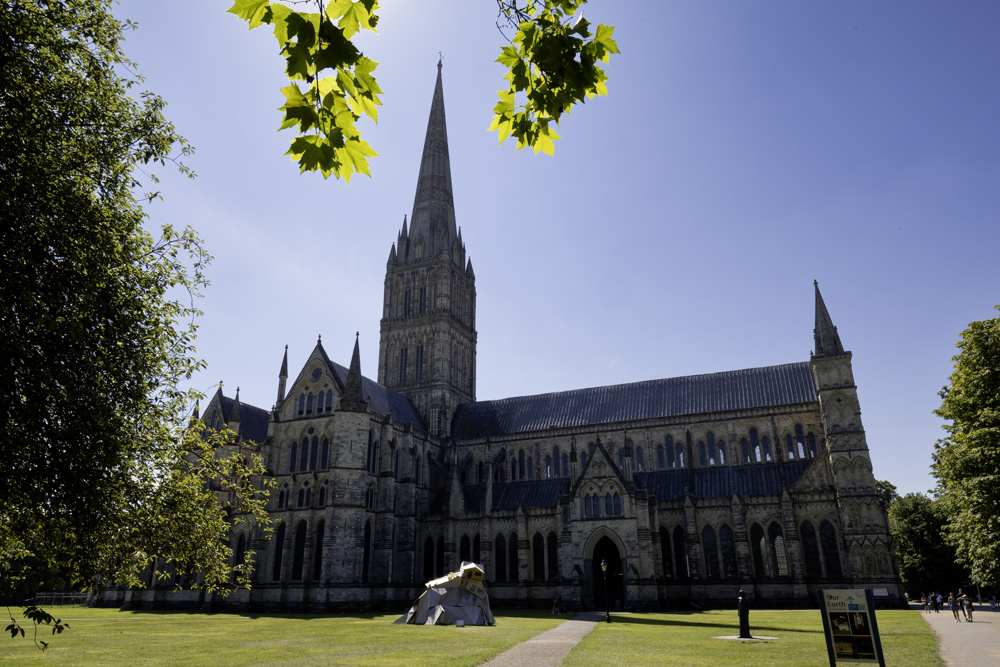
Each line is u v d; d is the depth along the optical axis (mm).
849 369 84688
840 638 23797
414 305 123125
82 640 44125
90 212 21516
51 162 20844
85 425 20484
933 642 39875
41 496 19969
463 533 92312
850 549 78375
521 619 64500
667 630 49688
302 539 85562
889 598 75688
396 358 120938
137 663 31500
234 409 102125
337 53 8328
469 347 128500
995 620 59375
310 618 70062
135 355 22547
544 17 10156
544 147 11641
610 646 37938
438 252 123812
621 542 77188
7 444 19016
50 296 20062
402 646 38969
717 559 83250
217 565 26578
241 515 85500
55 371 19594
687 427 97375
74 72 23219
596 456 80812
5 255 19062
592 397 110500
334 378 91375
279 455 91875
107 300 20766
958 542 53781
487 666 29938
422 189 132250
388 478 90625
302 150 9195
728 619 61625
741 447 94688
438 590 61250
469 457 108562
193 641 43062
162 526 24406
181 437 25672
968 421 51875
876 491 79688
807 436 91438
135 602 88375
